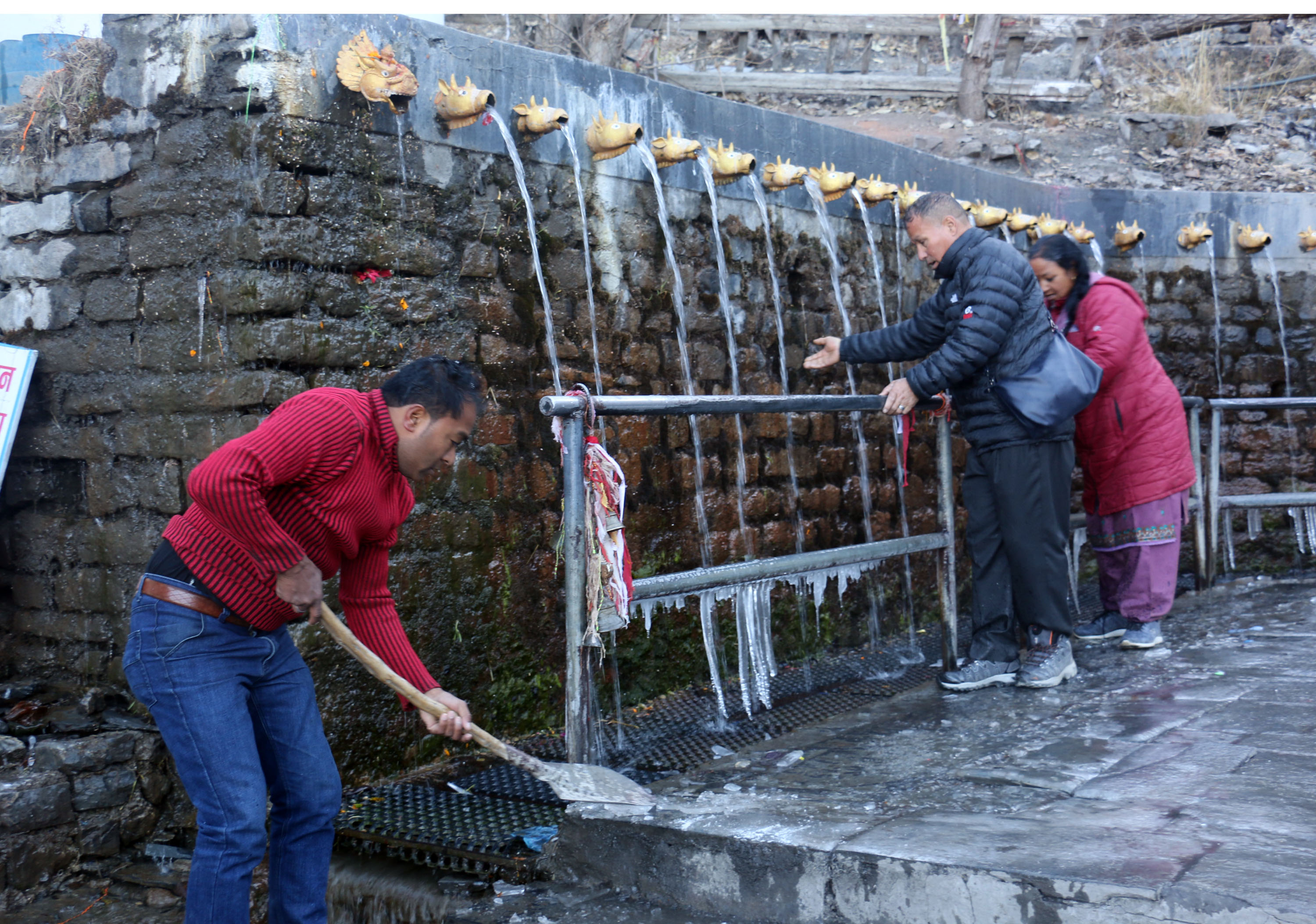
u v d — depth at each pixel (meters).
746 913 2.32
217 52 3.25
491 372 3.85
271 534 1.99
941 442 4.20
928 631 5.84
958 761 2.99
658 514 4.46
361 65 3.35
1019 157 8.55
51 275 3.71
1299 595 5.78
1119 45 10.12
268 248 3.18
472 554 3.74
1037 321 3.75
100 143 3.56
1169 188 8.24
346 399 2.14
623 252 4.41
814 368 4.35
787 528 5.13
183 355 3.37
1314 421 7.08
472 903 2.51
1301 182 8.20
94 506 3.63
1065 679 3.98
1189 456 4.49
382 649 2.42
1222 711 3.36
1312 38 10.13
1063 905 1.93
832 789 2.78
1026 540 3.84
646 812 2.55
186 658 2.07
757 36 9.77
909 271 6.10
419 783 3.32
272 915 2.26
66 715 3.43
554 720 4.06
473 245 3.79
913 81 9.47
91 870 3.12
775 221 5.20
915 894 2.10
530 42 7.97
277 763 2.25
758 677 3.49
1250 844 2.10
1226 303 7.07
